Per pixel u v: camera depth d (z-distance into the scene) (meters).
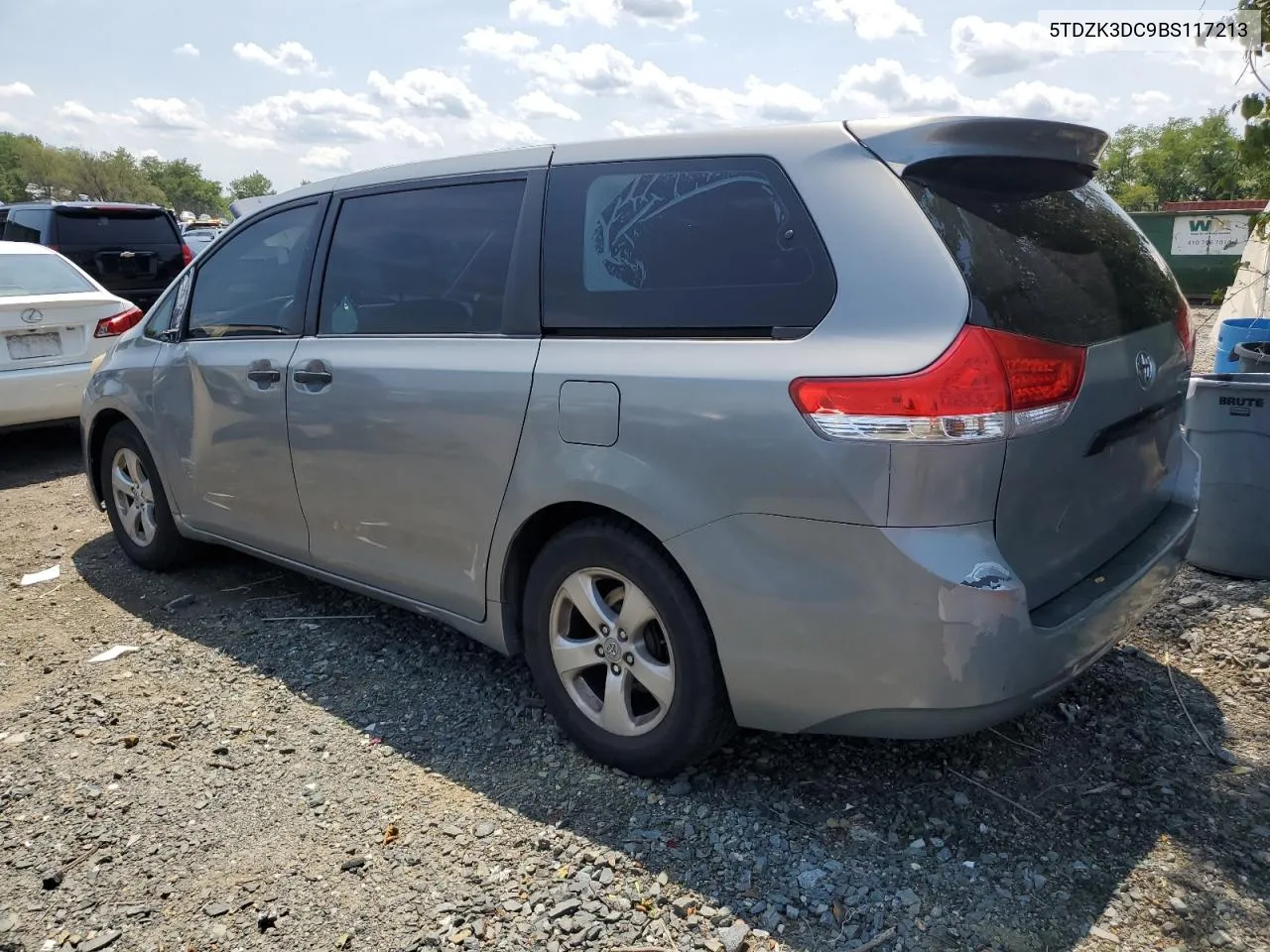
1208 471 4.19
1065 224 2.73
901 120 2.50
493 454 3.05
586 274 2.94
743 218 2.65
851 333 2.38
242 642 4.06
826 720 2.51
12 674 3.83
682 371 2.60
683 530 2.58
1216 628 3.78
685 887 2.48
